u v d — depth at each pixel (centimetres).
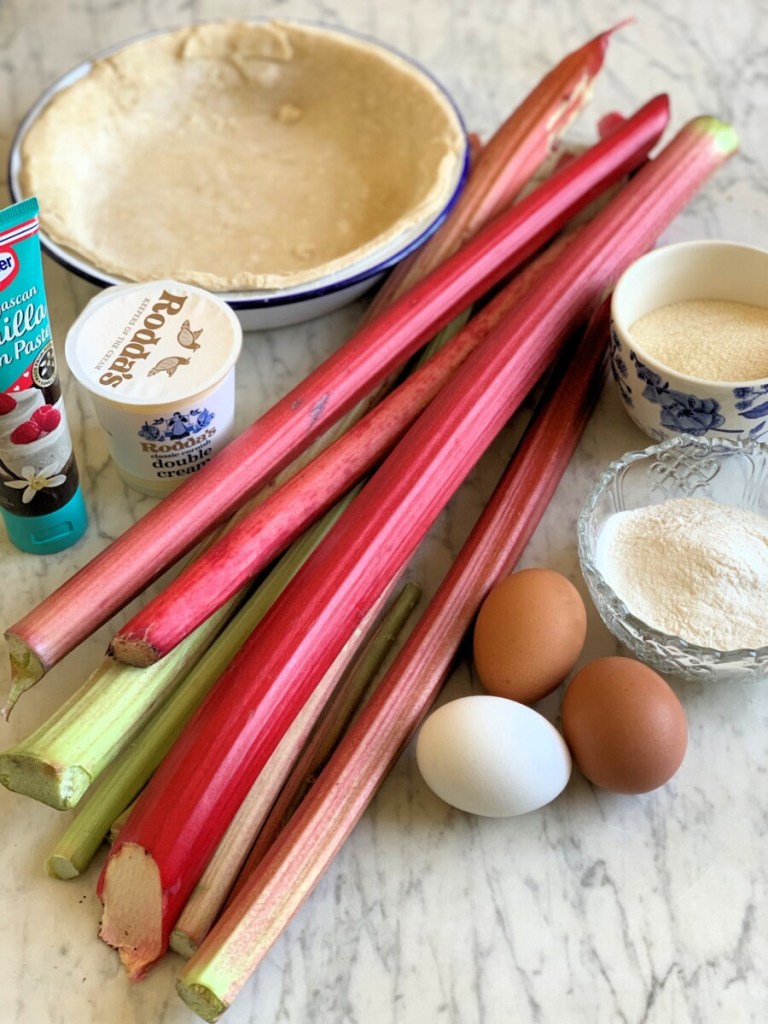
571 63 102
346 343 85
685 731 66
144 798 61
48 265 97
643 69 117
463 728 63
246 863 64
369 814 68
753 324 85
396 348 83
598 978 62
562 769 65
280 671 65
